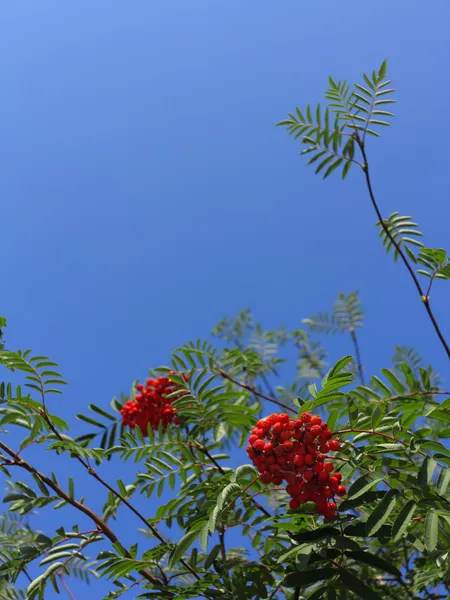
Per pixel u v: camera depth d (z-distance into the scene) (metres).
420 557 4.90
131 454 4.29
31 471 3.71
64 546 3.65
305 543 2.97
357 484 2.91
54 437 3.84
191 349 5.32
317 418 3.07
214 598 3.55
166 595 3.54
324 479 2.97
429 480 2.68
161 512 3.91
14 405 3.71
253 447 3.10
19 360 3.71
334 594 3.17
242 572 3.83
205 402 4.43
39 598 3.47
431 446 2.94
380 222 5.36
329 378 3.23
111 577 3.56
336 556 3.03
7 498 3.65
